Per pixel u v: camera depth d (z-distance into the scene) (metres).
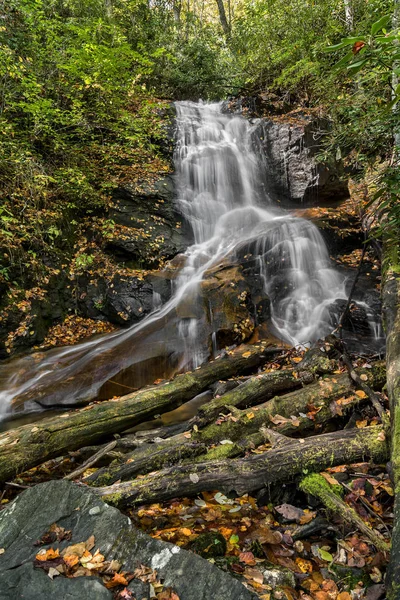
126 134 8.66
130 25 13.19
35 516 2.29
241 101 11.88
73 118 7.85
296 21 10.30
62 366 5.61
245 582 2.10
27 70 7.34
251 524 2.69
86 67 8.44
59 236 7.13
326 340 4.71
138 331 6.18
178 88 13.93
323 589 2.18
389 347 3.73
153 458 3.21
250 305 6.52
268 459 2.90
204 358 5.75
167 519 2.74
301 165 9.81
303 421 3.63
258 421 3.63
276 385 4.16
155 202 8.49
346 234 8.23
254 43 11.95
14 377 5.44
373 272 7.41
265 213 9.55
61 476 3.49
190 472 2.85
